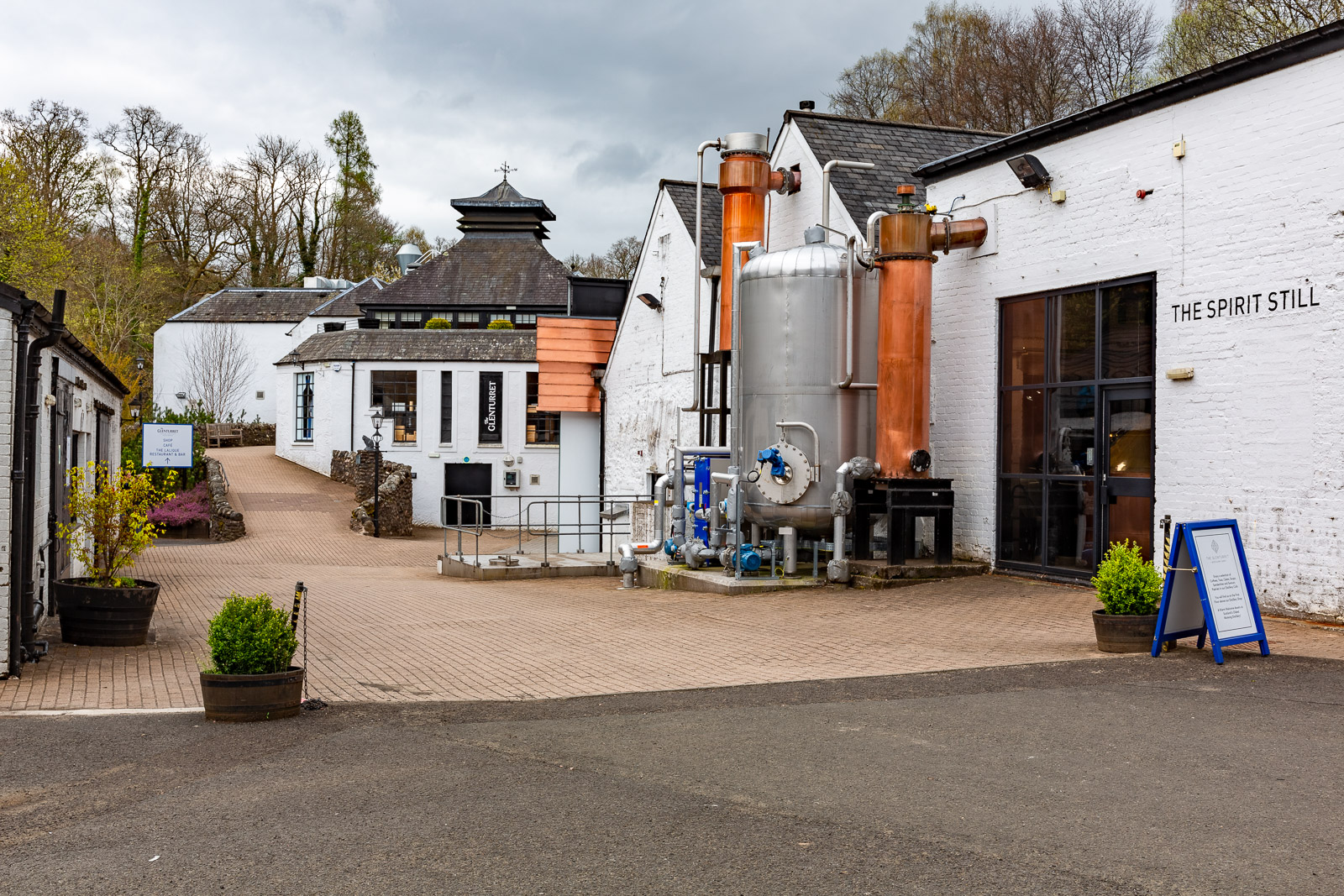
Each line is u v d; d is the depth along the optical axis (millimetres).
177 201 58469
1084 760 6102
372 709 8164
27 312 9438
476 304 45688
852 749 6512
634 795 5707
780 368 15250
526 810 5508
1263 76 11188
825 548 15031
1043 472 14156
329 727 7496
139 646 11320
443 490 37156
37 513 11250
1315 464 10570
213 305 56688
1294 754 6082
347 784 6035
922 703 7691
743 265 16469
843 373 15070
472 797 5746
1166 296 12266
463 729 7387
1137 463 12766
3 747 6945
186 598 16359
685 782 5930
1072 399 13711
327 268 67000
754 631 11633
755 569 15211
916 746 6531
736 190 18156
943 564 14602
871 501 14711
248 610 7949
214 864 4828
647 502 20984
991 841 4891
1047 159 14008
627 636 11734
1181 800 5355
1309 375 10648
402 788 5945
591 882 4547
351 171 68562
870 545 15000
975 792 5598
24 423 9508
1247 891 4273
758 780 5922
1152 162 12477
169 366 55312
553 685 9094
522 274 47125
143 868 4793
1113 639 9367
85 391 14922
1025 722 6996
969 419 15336
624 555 17047
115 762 6582
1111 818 5137
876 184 18062
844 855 4773
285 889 4535
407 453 37188
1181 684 7938
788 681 8844
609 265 64938
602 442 28172
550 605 14820
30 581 10062
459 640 11828
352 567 23484
